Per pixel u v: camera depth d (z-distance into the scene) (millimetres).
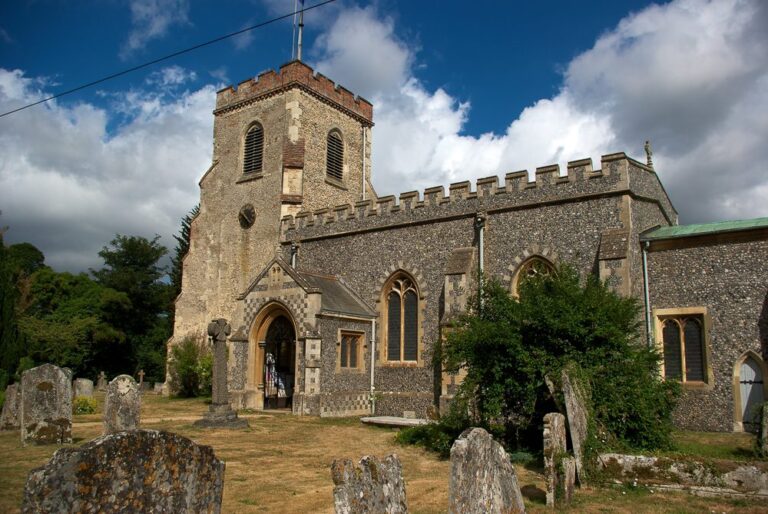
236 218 34219
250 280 32719
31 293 45438
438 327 25328
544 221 23281
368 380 26781
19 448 15477
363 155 37562
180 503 5707
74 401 24922
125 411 15586
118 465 5273
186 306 35250
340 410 25125
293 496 11008
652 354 15266
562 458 10766
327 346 25047
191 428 19797
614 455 11867
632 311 15797
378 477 6945
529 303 15383
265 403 28266
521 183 24141
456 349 16172
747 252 20047
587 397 13289
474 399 16016
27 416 15930
